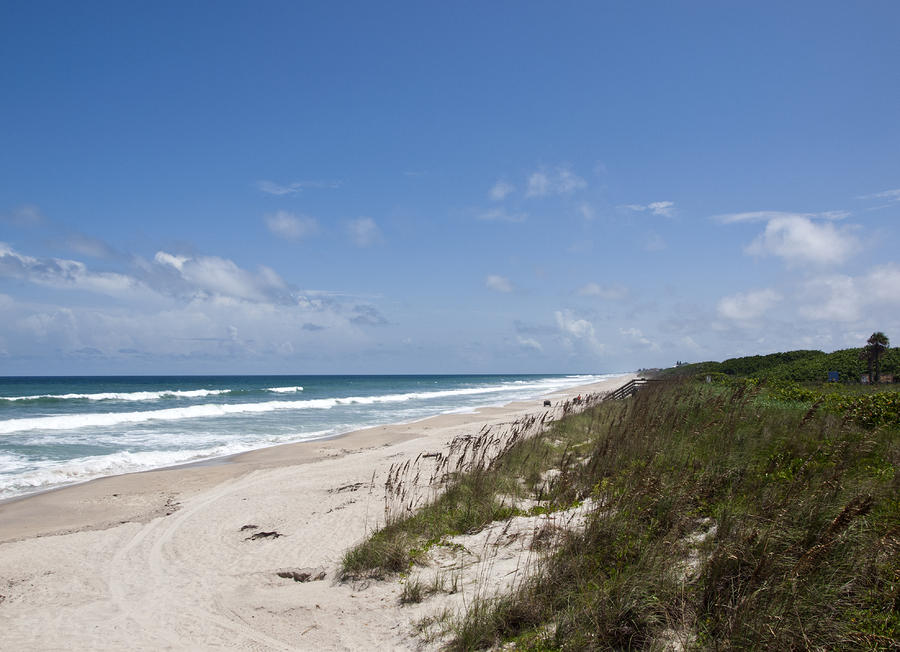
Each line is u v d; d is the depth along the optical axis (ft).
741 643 13.03
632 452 31.37
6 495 44.96
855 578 14.51
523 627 16.44
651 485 21.74
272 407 141.18
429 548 24.99
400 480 43.83
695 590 15.65
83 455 63.98
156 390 247.70
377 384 399.03
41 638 19.04
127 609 21.48
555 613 16.48
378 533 27.30
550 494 30.66
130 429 91.30
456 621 17.39
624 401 71.87
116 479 50.49
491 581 20.02
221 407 135.54
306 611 20.12
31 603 22.36
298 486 44.80
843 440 26.50
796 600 13.60
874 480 20.71
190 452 66.03
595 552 18.95
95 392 220.23
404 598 20.13
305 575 24.14
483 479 33.17
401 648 16.69
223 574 25.30
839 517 14.46
